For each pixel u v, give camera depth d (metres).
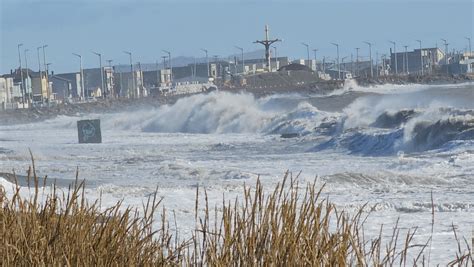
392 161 103.44
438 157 104.06
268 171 93.19
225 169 87.81
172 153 144.50
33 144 192.75
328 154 127.38
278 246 17.05
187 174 85.94
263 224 17.45
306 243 16.91
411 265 28.95
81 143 192.50
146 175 89.44
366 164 101.62
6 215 19.97
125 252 18.70
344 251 16.98
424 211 51.72
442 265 29.22
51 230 19.31
